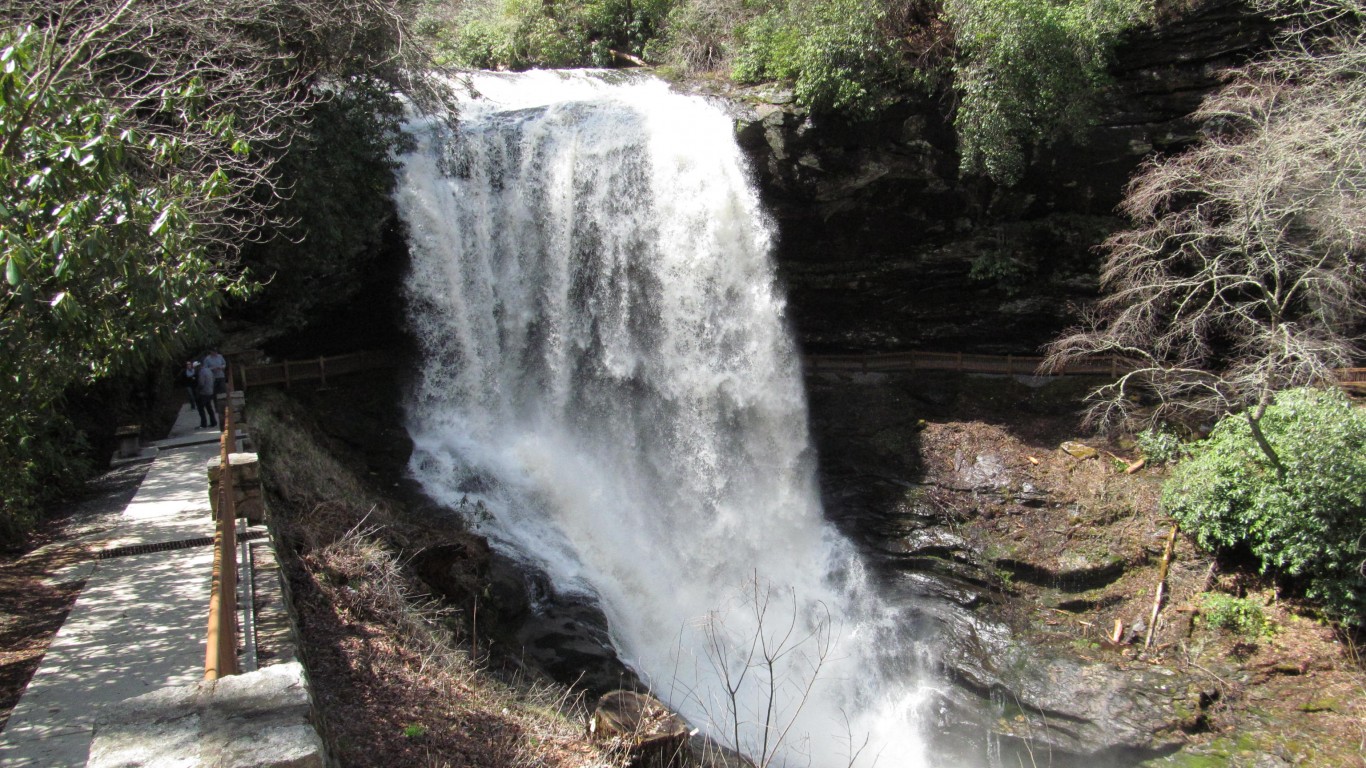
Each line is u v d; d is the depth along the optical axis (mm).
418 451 19625
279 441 16641
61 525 12281
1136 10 20766
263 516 11250
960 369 24359
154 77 15000
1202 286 19344
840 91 20984
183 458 15539
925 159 22125
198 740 4195
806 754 16422
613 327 21844
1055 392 23109
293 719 4371
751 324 22562
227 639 6074
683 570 20625
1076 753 16250
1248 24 20172
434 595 13242
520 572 16531
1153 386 21266
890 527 21250
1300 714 15836
